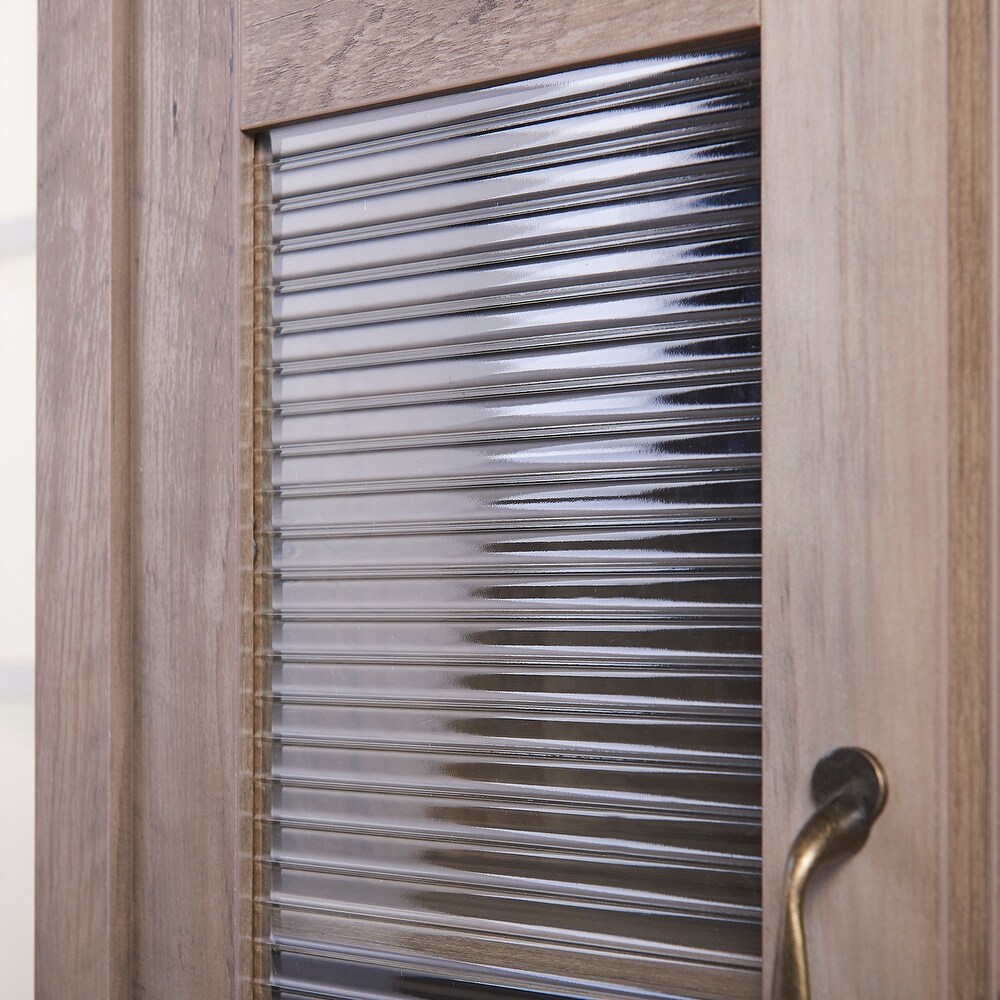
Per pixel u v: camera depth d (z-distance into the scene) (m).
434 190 0.55
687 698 0.49
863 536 0.44
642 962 0.49
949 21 0.44
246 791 0.58
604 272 0.52
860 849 0.43
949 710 0.43
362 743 0.56
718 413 0.49
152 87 0.62
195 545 0.60
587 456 0.52
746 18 0.47
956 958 0.42
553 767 0.52
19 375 0.72
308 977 0.56
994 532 0.42
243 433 0.59
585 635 0.51
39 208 0.64
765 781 0.45
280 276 0.59
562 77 0.52
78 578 0.62
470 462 0.54
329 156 0.58
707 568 0.49
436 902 0.54
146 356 0.62
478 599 0.54
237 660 0.58
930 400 0.43
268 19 0.59
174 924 0.59
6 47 0.73
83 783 0.61
